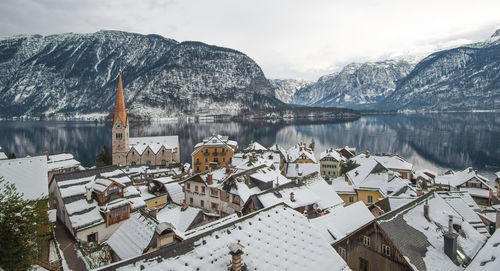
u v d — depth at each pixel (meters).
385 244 28.84
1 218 20.03
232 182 51.44
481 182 81.25
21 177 45.41
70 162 88.81
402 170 93.50
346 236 31.56
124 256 29.70
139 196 49.44
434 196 37.91
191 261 19.27
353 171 72.38
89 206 43.19
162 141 127.25
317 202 47.81
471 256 29.98
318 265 22.09
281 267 21.02
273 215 25.22
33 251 22.73
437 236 31.41
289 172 92.50
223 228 22.44
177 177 72.12
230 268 19.50
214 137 116.69
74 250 37.25
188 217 41.97
